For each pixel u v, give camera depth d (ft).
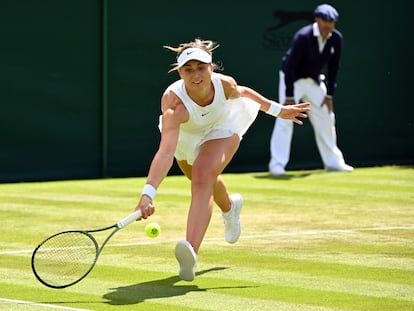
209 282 47.60
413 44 106.52
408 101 106.93
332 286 46.78
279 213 70.38
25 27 88.22
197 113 47.37
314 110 96.07
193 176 47.09
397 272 50.08
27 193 81.20
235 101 49.60
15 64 88.17
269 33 99.19
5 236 59.98
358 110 104.42
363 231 62.75
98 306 42.42
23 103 88.84
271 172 95.91
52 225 64.23
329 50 92.84
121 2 92.38
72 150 91.61
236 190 83.71
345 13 103.04
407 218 68.64
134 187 86.02
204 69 46.37
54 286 42.06
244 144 98.84
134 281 47.65
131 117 94.12
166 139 46.11
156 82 94.73
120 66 92.99
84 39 90.99
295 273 49.75
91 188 85.05
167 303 43.11
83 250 44.80
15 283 46.91
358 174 96.68
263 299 44.04
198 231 45.83
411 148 107.76
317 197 79.30
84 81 91.40
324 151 98.53
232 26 97.50
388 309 42.32
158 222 65.72
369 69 104.63
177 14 94.94
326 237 60.39
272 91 99.86
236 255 54.44
